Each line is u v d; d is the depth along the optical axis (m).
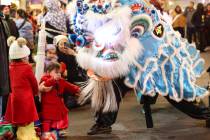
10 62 5.48
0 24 4.69
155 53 5.91
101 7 5.59
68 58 7.48
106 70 5.62
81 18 5.70
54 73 5.64
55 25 7.68
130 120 6.92
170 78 6.04
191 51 6.52
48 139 5.59
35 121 5.56
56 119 5.64
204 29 17.94
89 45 5.75
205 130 6.25
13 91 5.39
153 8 6.00
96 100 6.02
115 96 6.02
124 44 5.64
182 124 6.62
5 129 5.43
